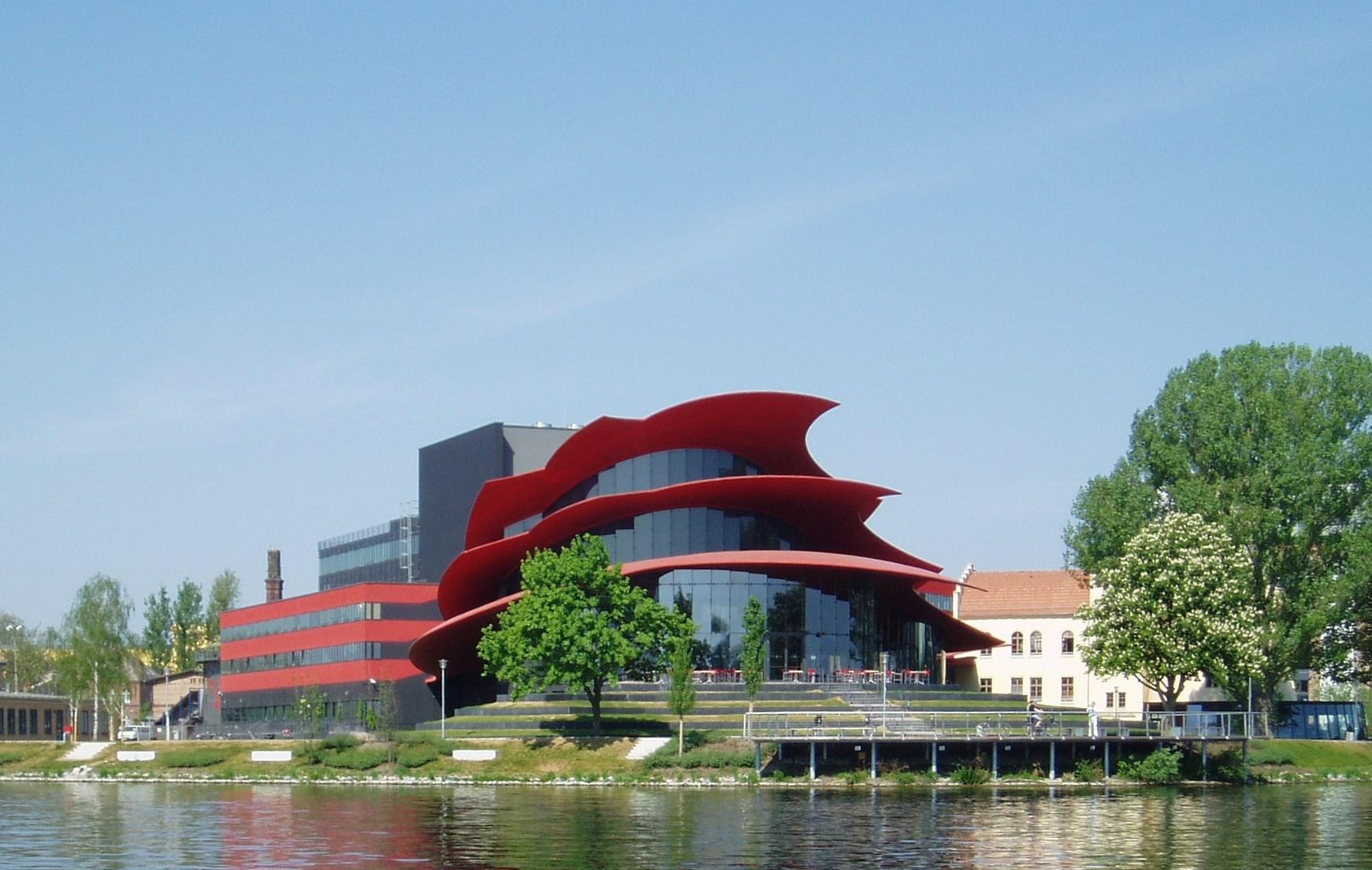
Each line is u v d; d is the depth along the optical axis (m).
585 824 52.84
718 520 94.44
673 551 93.81
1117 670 83.56
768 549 95.88
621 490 97.69
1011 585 123.31
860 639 93.12
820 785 71.44
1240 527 88.62
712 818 54.88
